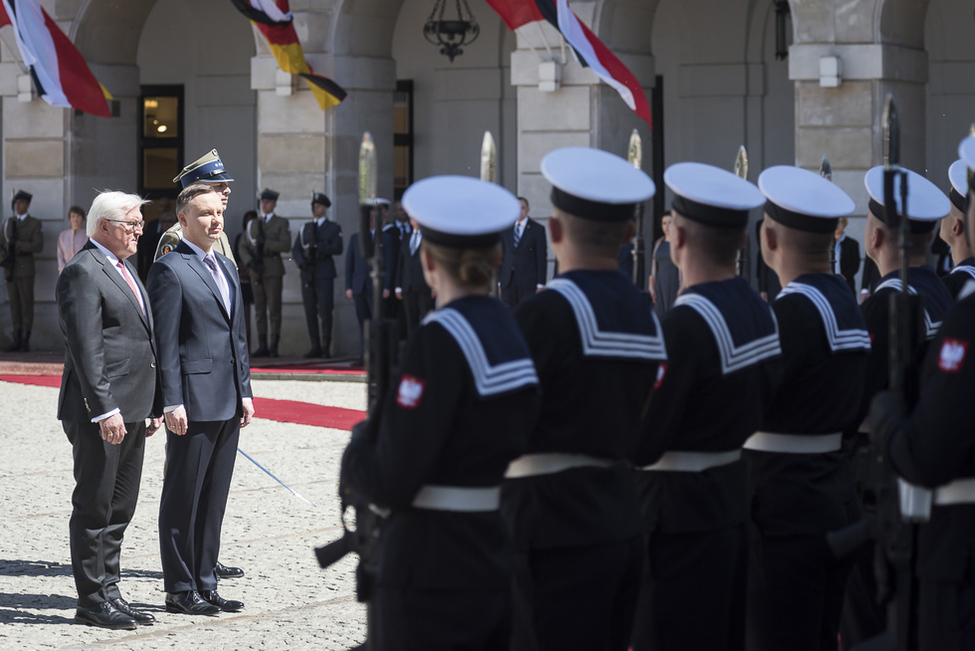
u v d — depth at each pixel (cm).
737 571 475
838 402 504
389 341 404
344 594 761
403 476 372
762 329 476
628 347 425
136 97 2292
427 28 2031
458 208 389
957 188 638
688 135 2381
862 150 1789
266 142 2102
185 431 718
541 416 418
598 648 420
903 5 1803
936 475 363
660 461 470
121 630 690
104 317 702
